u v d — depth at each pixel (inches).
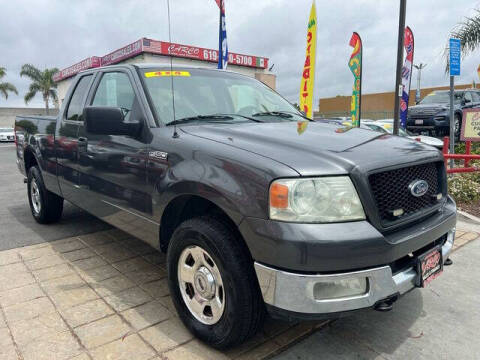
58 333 100.8
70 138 151.7
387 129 439.5
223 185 86.1
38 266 142.8
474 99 542.0
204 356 92.4
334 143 95.2
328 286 78.2
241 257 85.9
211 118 121.5
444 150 263.1
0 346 95.5
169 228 111.1
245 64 1029.2
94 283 129.2
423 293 125.3
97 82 149.8
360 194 80.8
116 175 123.2
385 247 79.7
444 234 103.4
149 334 100.7
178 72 135.2
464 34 395.5
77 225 193.2
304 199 77.9
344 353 94.8
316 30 329.4
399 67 259.8
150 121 113.8
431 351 96.1
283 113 139.3
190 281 98.8
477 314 113.0
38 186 185.6
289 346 97.1
